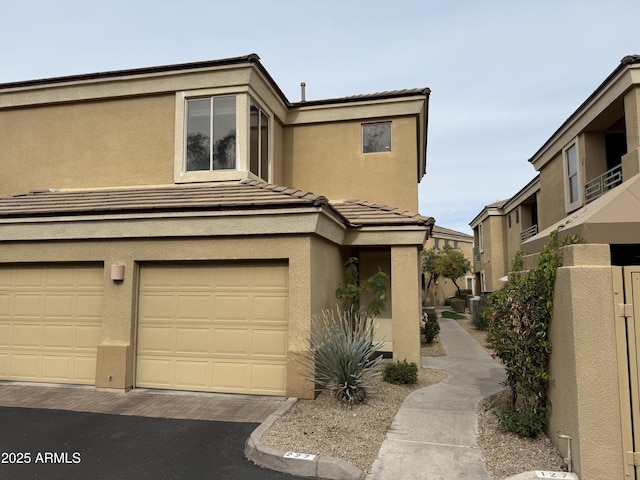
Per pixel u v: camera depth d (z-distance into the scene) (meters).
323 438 6.16
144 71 11.76
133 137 12.02
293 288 8.30
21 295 9.53
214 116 11.61
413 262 11.05
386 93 13.78
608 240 5.23
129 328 8.82
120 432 6.65
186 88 11.66
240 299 8.68
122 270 8.90
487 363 12.38
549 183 19.72
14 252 9.43
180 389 8.73
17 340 9.45
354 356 7.78
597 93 13.92
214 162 11.50
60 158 12.48
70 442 6.30
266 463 5.58
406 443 6.18
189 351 8.78
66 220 9.02
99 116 12.33
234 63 11.30
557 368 5.70
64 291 9.37
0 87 12.64
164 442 6.29
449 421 7.09
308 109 14.21
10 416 7.36
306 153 14.30
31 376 9.31
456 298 37.41
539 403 6.27
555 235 6.17
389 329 12.77
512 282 7.27
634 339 4.86
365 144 14.10
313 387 8.05
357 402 7.86
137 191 10.98
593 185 14.98
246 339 8.58
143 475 5.34
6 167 12.84
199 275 8.88
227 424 6.97
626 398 4.82
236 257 8.55
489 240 33.62
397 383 9.45
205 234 8.58
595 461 4.80
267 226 8.35
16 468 5.52
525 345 6.26
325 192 14.09
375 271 12.79
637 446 4.75
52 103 12.58
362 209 12.37
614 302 4.94
